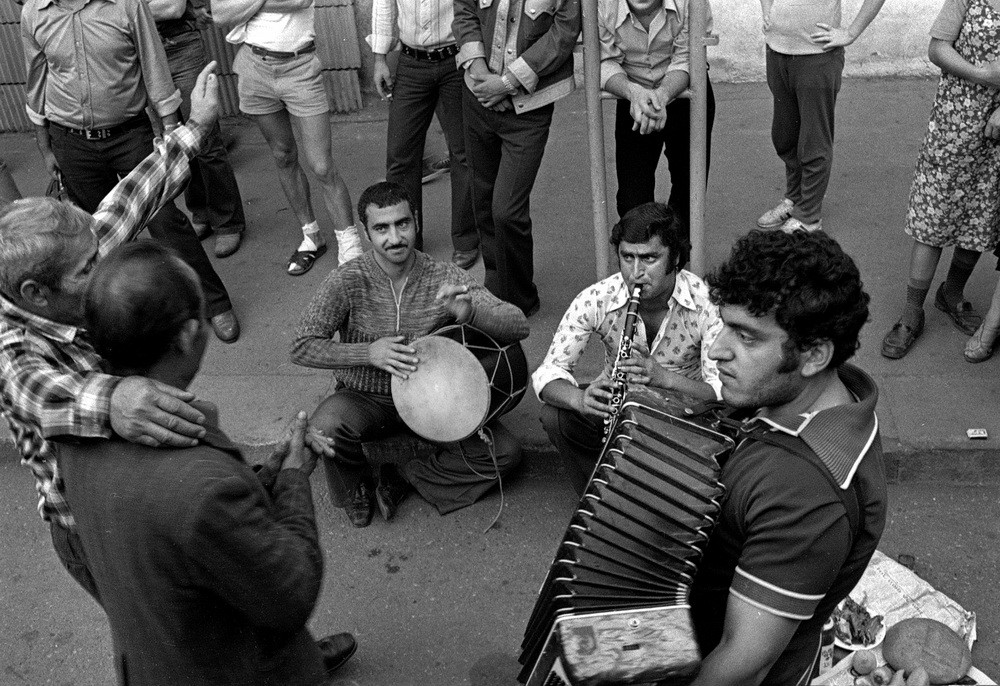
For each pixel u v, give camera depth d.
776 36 4.25
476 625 3.14
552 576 1.63
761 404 1.60
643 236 2.78
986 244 3.72
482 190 4.28
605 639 1.51
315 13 6.18
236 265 5.05
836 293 1.49
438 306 3.36
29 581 3.48
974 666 2.84
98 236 2.65
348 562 3.42
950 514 3.39
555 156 5.73
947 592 3.10
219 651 1.88
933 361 3.85
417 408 3.20
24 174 6.20
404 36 4.38
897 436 3.51
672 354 3.07
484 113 3.99
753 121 5.87
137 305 1.76
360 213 3.24
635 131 4.11
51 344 2.12
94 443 1.81
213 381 4.20
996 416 3.55
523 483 3.70
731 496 1.60
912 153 5.36
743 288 1.52
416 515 3.59
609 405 2.80
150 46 4.09
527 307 4.34
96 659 3.16
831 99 4.26
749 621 1.54
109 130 4.20
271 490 2.08
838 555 1.51
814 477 1.51
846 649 2.77
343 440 3.33
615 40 3.89
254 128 6.49
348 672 3.00
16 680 3.10
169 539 1.73
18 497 3.88
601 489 1.63
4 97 6.65
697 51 3.18
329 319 3.37
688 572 1.56
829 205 4.93
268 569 1.80
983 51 3.40
